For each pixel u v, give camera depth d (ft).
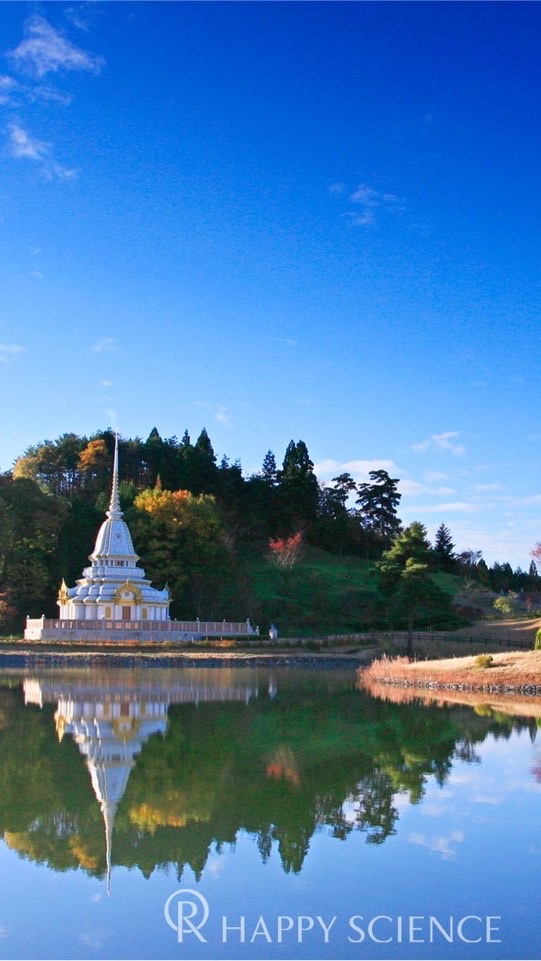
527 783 94.27
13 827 77.10
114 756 107.45
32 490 374.22
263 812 82.07
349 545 595.06
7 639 308.60
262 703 170.60
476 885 64.69
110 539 375.86
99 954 54.60
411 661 261.24
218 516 450.30
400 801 86.43
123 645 297.12
